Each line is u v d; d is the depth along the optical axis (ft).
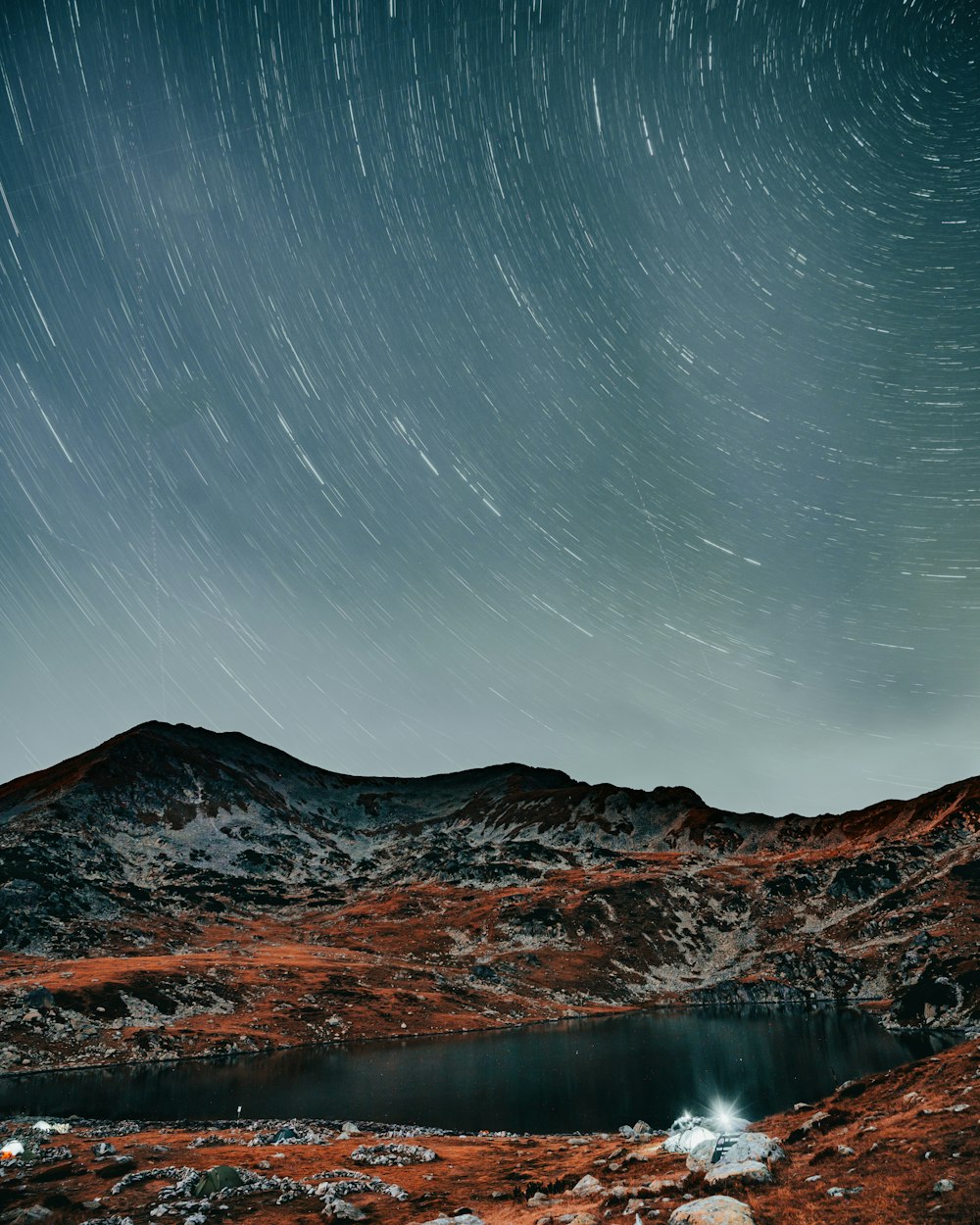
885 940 532.32
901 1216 58.95
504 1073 265.34
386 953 556.10
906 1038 301.22
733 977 526.98
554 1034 369.09
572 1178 104.47
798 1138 97.91
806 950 535.19
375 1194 104.88
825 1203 65.87
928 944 493.36
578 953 563.89
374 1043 351.46
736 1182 77.56
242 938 567.59
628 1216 75.00
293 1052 328.08
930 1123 84.07
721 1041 322.14
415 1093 234.38
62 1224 94.12
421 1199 101.40
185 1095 234.79
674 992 516.32
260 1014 375.66
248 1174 111.86
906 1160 72.69
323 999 408.67
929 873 610.24
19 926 497.46
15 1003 333.62
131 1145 140.97
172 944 524.11
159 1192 105.91
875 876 631.15
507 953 554.46
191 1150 137.80
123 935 518.78
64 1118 194.59
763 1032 344.69
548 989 496.64
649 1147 121.39
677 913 636.07
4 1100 228.63
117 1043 315.17
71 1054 302.66
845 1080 224.94
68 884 581.53
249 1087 247.09
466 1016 413.80
